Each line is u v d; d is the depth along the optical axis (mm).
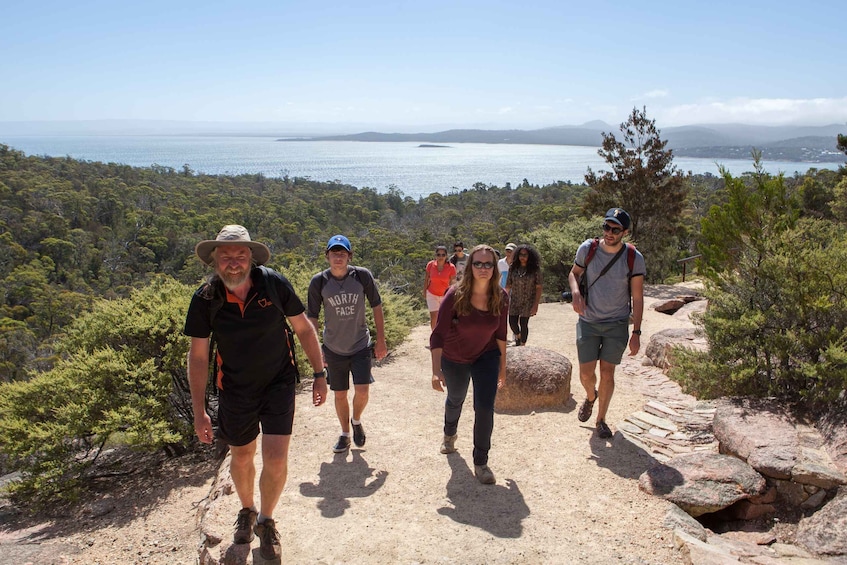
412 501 3811
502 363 4051
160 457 7066
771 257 4938
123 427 6305
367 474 4273
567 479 4051
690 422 5078
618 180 19578
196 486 5840
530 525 3439
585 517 3523
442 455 4574
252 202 136250
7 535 5371
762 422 4219
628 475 4082
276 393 3018
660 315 10758
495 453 4566
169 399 7074
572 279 4656
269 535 3053
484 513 3607
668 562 3033
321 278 4453
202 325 2875
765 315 4805
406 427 5312
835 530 3217
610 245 4484
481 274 3721
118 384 6621
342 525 3510
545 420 5238
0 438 6215
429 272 8328
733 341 4934
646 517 3508
